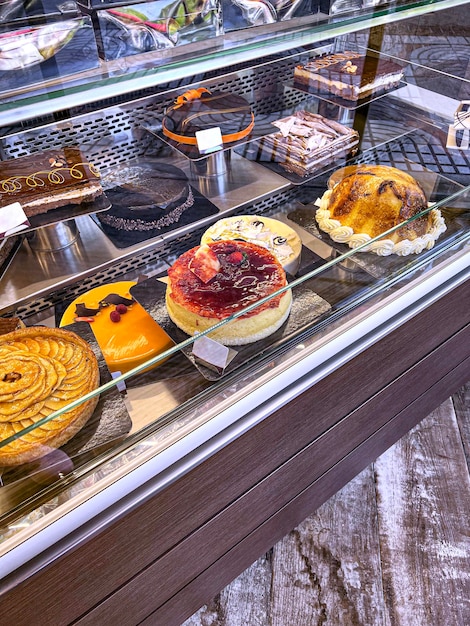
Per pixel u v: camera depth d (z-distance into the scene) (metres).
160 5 1.03
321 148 1.33
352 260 1.25
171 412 1.00
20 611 0.95
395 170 1.35
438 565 1.67
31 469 0.86
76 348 0.97
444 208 1.37
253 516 1.42
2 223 1.04
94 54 0.98
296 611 1.58
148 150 1.29
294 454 1.39
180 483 1.07
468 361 1.94
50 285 1.05
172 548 1.21
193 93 1.32
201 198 1.25
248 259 1.13
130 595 1.21
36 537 0.88
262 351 1.09
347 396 1.41
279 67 1.42
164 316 1.06
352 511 1.81
